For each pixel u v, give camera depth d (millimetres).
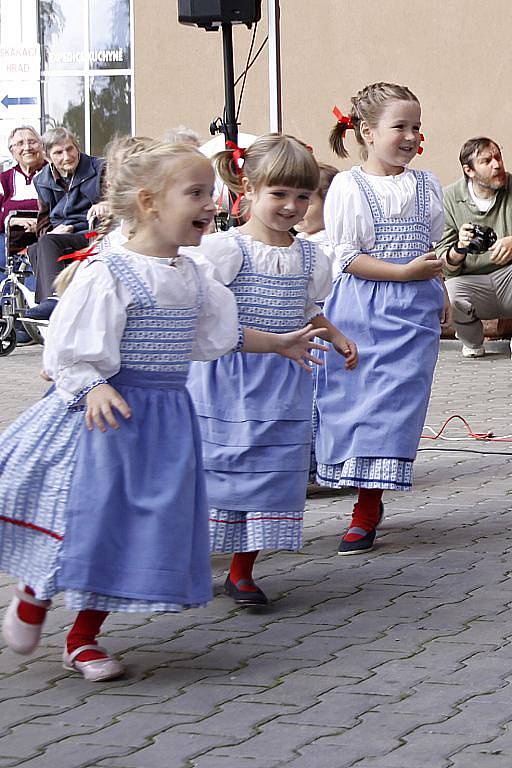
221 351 4840
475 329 13898
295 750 3830
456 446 9203
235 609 5348
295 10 17359
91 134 19000
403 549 6340
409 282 6457
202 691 4344
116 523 4402
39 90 19031
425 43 17031
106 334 4418
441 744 3857
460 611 5262
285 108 17547
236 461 5355
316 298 5605
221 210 9469
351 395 6445
